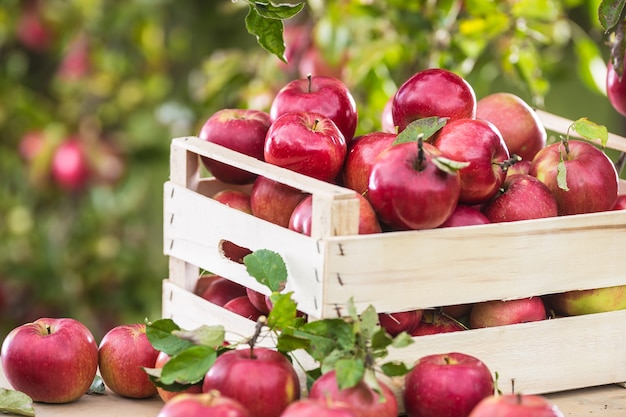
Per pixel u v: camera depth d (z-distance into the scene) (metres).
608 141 2.43
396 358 2.20
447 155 2.19
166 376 2.13
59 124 3.67
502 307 2.25
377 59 2.89
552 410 2.03
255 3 2.24
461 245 2.21
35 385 2.24
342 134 2.30
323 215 2.16
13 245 3.54
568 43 3.21
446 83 2.29
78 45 3.71
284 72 2.96
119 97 3.80
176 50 3.79
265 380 2.13
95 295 3.53
